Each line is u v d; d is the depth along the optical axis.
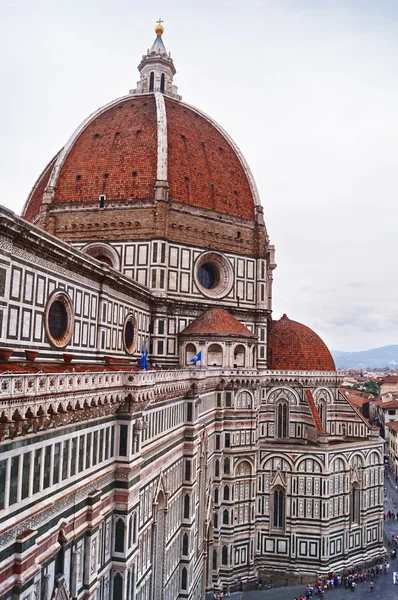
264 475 87.31
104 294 58.91
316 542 85.12
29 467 30.62
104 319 59.22
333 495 87.12
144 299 76.25
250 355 85.31
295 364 97.56
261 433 93.62
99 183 86.75
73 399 34.16
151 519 51.81
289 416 95.00
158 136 88.25
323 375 97.06
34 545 30.88
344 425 99.88
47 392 30.39
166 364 81.69
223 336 82.00
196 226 88.19
